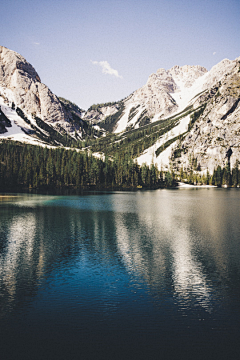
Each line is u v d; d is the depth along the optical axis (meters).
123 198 126.88
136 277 29.86
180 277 29.86
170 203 105.81
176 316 21.38
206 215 74.81
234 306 23.08
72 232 52.56
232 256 37.62
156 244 43.94
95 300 24.14
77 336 18.80
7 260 35.81
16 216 71.00
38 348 17.61
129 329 19.58
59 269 32.44
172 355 16.86
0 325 20.12
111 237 48.50
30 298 24.58
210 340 18.38
